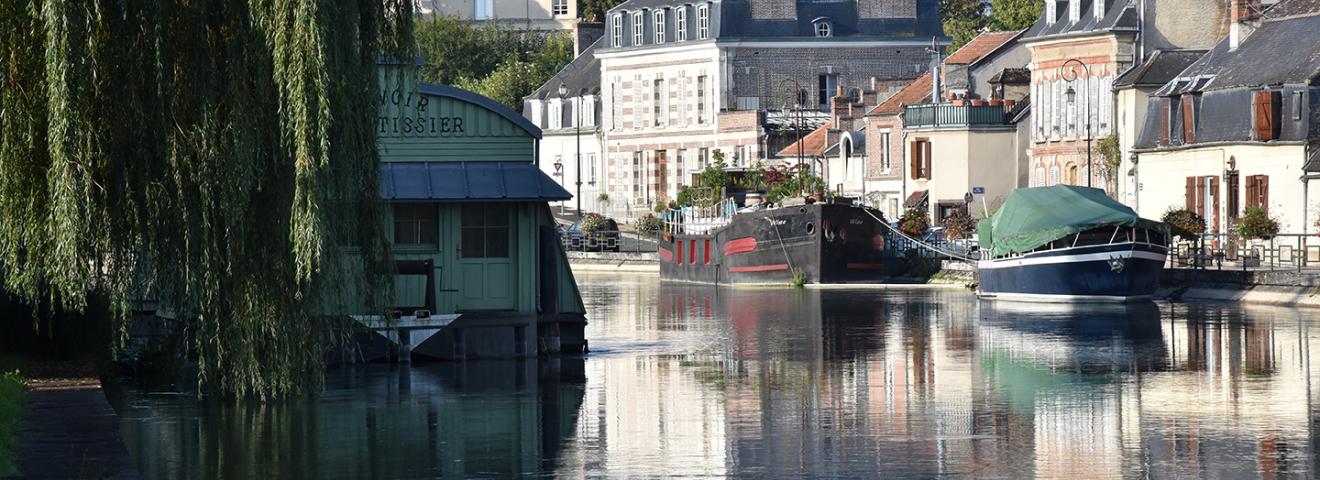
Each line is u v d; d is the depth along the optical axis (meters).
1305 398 83.50
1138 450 69.75
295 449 71.56
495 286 100.94
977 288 160.75
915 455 69.31
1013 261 149.88
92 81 68.69
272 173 73.25
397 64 76.81
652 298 168.50
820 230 178.38
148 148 71.94
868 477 64.94
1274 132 156.75
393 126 97.31
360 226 76.81
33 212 70.75
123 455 61.44
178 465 68.12
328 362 98.25
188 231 72.75
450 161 98.19
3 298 89.69
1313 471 64.94
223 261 73.44
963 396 85.94
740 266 188.88
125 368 92.62
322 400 84.81
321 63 70.12
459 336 100.06
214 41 71.94
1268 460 67.25
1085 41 194.00
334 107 71.88
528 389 89.19
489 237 100.56
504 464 68.06
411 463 68.31
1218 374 93.12
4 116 69.56
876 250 181.00
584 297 172.00
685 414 80.81
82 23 68.56
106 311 90.31
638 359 104.56
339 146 72.88
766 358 104.94
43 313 89.94
